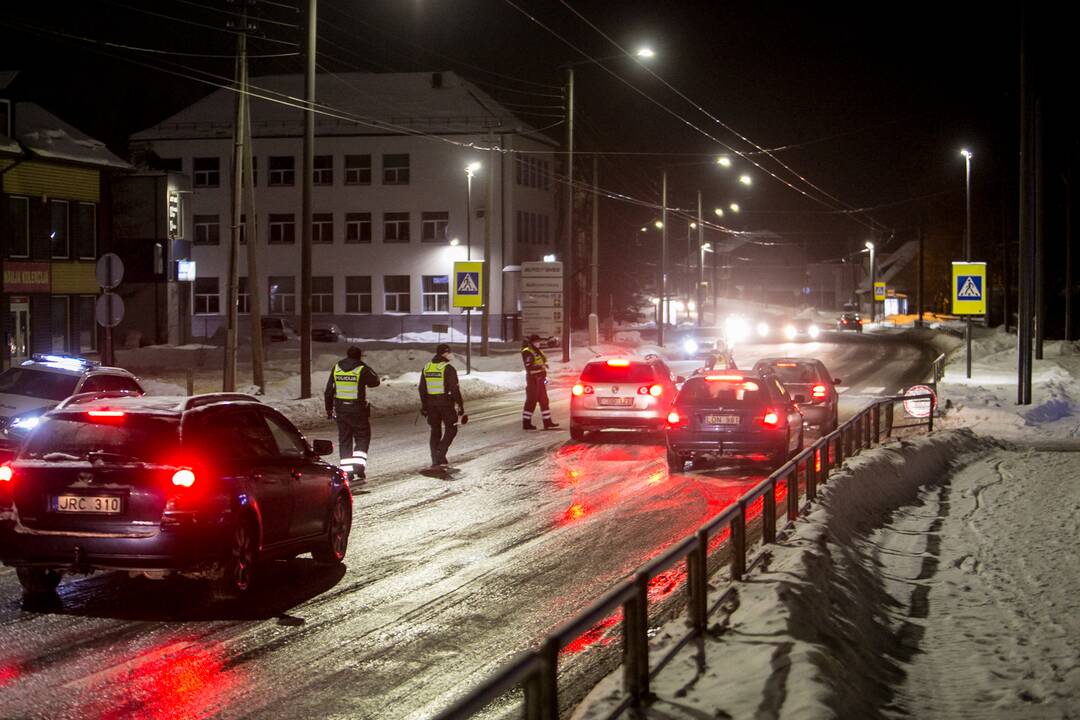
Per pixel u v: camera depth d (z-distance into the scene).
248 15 29.61
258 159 78.06
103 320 21.84
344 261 77.56
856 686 6.90
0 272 41.38
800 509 12.73
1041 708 6.76
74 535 9.12
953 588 10.41
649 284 113.06
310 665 7.83
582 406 22.89
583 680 7.50
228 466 9.61
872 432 22.45
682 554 6.77
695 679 6.51
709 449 18.19
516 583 10.52
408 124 76.25
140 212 59.75
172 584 10.32
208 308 78.69
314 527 10.91
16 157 42.16
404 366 47.72
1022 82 30.12
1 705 6.82
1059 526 13.67
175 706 6.86
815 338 81.31
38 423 9.54
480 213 75.75
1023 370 31.09
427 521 13.90
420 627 8.91
